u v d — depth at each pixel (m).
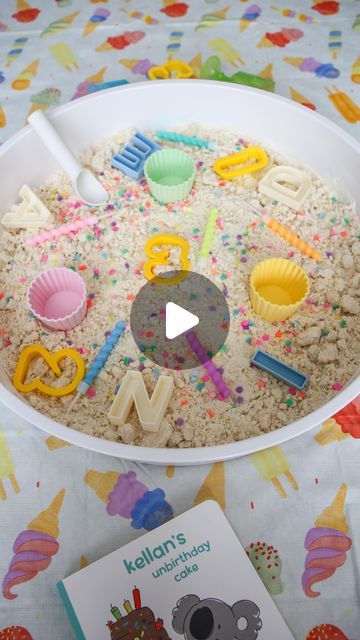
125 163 1.20
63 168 1.11
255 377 0.97
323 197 1.16
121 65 1.37
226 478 0.88
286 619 0.78
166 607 0.78
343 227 1.12
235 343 1.00
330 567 0.81
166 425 0.91
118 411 0.91
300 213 1.14
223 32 1.42
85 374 0.97
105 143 1.24
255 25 1.43
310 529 0.84
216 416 0.92
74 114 1.16
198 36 1.42
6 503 0.87
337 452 0.89
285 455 0.89
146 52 1.39
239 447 0.80
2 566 0.82
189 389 0.95
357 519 0.85
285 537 0.83
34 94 1.33
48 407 0.94
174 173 1.21
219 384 0.94
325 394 0.94
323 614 0.78
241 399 0.94
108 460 0.89
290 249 1.10
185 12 1.47
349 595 0.79
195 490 0.87
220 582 0.79
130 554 0.81
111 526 0.85
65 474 0.89
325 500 0.86
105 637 0.76
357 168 1.09
